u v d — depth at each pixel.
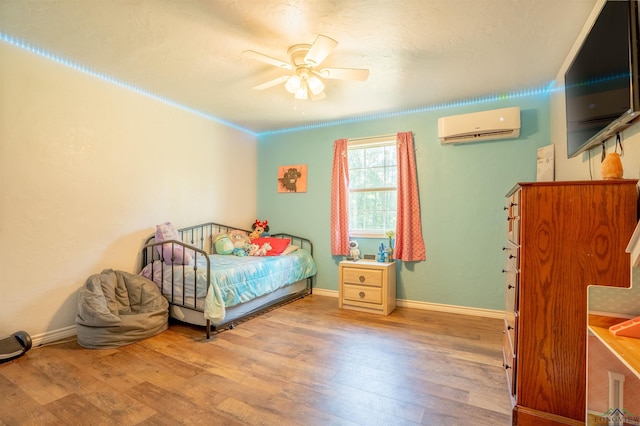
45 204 2.50
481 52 2.35
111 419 1.56
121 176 3.04
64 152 2.61
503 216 3.24
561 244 1.49
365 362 2.21
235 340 2.59
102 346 2.38
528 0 1.77
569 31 2.06
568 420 1.47
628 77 1.27
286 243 4.08
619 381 1.24
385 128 3.81
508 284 2.04
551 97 2.96
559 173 2.71
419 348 2.45
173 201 3.55
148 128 3.28
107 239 2.92
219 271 2.79
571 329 1.47
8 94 2.29
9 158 2.31
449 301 3.45
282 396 1.78
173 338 2.62
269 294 3.47
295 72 2.49
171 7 1.84
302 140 4.41
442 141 3.37
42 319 2.48
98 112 2.84
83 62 2.57
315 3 1.80
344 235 3.96
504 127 3.02
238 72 2.72
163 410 1.64
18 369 2.05
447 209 3.46
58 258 2.57
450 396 1.79
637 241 1.18
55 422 1.53
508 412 1.65
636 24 1.23
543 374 1.51
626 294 1.23
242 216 4.54
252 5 1.82
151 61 2.53
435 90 3.07
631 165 1.46
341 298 3.54
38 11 1.88
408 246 3.53
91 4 1.81
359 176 4.08
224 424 1.54
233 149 4.38
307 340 2.60
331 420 1.58
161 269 3.00
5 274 2.30
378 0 1.77
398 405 1.71
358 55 2.39
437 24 2.00
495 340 2.62
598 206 1.44
